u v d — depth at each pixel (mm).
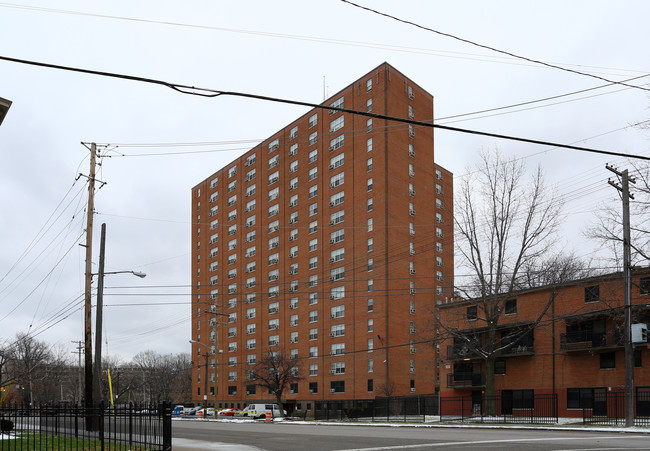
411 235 75375
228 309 96625
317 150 83812
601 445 17172
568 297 44312
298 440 22141
